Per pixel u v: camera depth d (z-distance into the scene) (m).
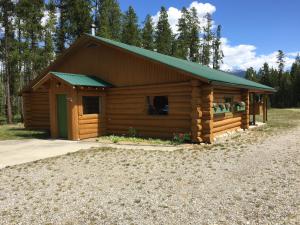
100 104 15.45
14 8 28.19
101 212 5.53
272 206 5.57
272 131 17.38
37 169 8.65
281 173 7.72
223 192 6.40
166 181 7.26
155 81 14.19
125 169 8.44
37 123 19.25
